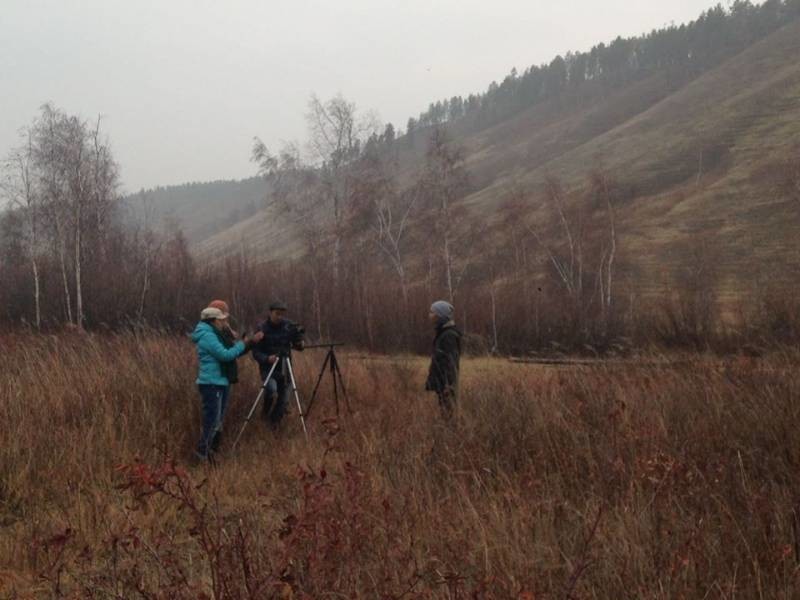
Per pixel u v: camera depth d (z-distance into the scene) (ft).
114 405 25.13
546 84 643.04
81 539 15.79
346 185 127.54
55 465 20.61
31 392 25.59
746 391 21.66
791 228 183.21
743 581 11.71
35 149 101.91
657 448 17.22
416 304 82.69
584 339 78.13
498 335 81.51
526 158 468.75
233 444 25.08
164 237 106.63
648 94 501.56
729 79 398.42
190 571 13.20
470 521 14.21
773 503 13.94
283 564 10.03
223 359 23.84
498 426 21.61
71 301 89.97
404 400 32.55
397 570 11.56
